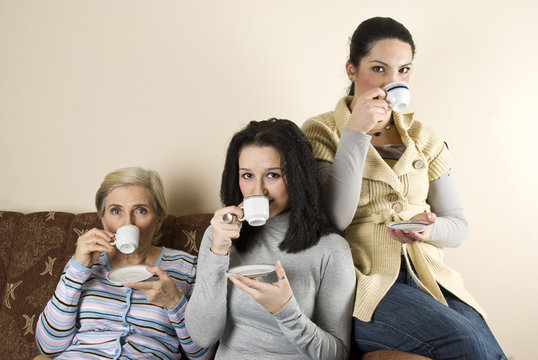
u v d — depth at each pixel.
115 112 1.76
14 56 1.79
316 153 1.34
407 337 1.07
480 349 1.00
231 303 1.16
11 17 1.80
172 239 1.56
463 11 1.70
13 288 1.52
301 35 1.74
